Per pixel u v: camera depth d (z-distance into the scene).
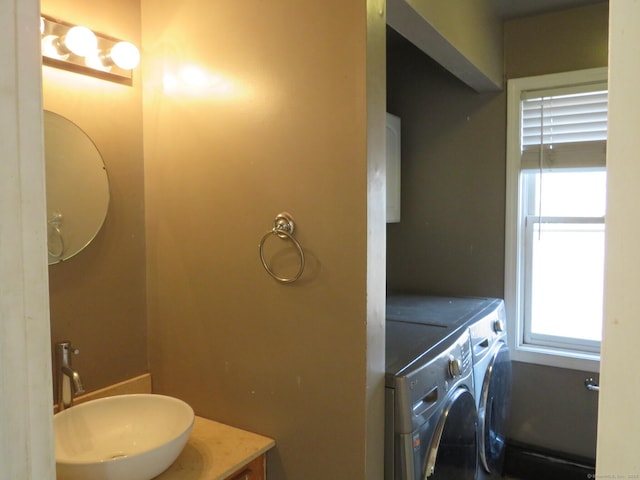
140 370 1.75
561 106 2.47
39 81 0.59
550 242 2.61
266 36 1.42
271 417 1.49
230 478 1.36
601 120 2.37
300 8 1.35
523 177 2.62
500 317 2.43
